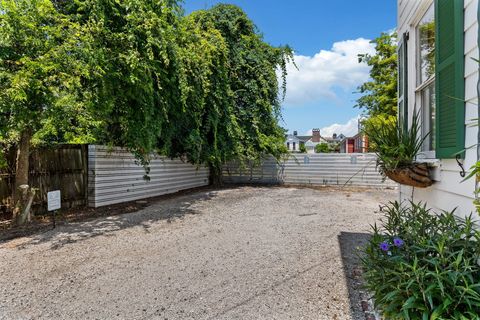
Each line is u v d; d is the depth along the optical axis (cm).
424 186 305
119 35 545
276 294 266
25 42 440
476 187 213
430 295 189
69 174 641
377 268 248
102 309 244
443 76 258
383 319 221
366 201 775
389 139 316
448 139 252
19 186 514
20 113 438
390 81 1484
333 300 254
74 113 511
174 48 683
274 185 1166
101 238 440
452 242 217
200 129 931
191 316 232
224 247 398
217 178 1161
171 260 351
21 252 379
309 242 418
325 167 1162
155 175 859
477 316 177
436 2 270
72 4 550
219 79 949
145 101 623
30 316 235
